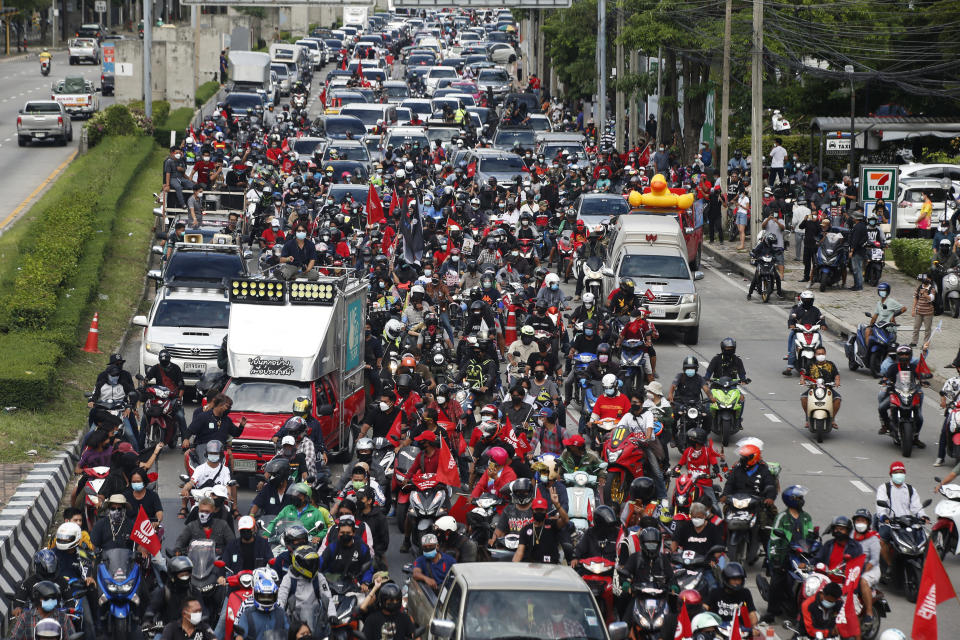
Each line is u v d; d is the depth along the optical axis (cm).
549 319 5841
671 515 3894
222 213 8525
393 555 4009
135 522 3322
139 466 3478
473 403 4956
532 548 3303
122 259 8700
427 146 12462
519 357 5475
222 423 4356
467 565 2880
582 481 3741
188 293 6191
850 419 5753
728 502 3894
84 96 16838
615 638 2678
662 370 6500
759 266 8231
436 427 3969
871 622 3256
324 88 18350
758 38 9612
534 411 4450
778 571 3491
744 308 8125
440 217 9331
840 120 11669
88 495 3606
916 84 12444
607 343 5344
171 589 3011
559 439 4366
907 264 9056
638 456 4150
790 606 3466
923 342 7025
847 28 12438
